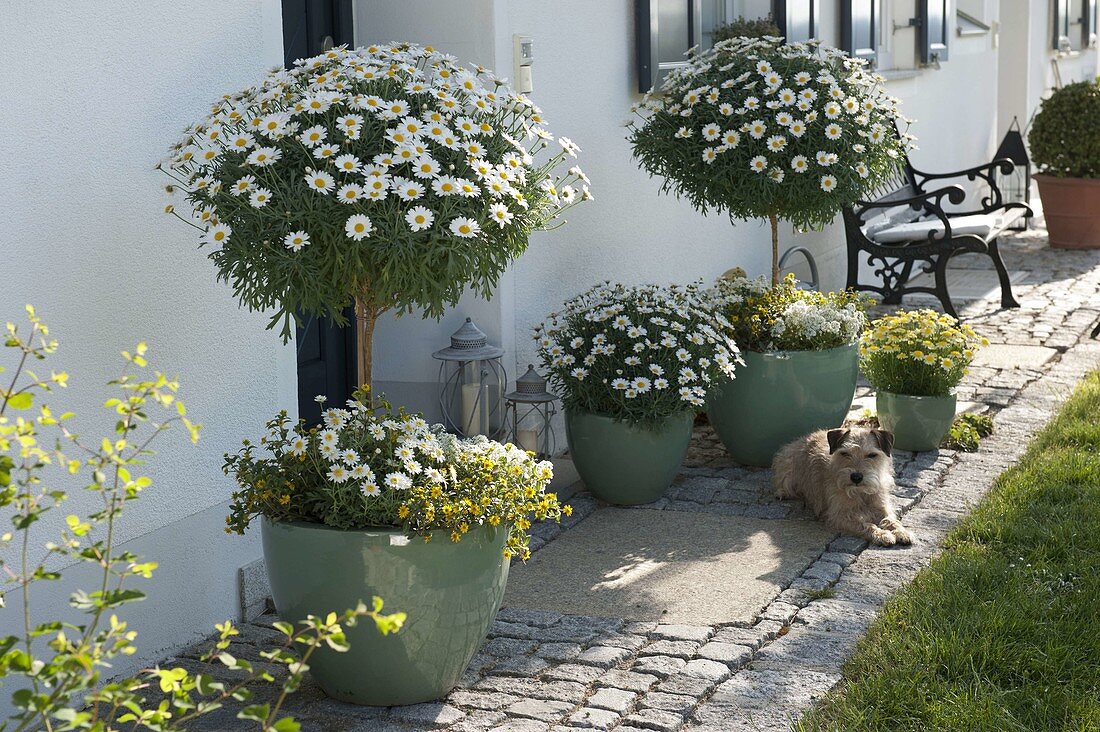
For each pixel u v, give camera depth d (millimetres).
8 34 3242
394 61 3521
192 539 3926
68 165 3445
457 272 3262
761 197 5520
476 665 3664
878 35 10062
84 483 3516
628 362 4992
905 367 5793
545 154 5938
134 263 3682
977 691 3324
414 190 3182
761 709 3318
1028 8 14758
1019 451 5742
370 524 3289
